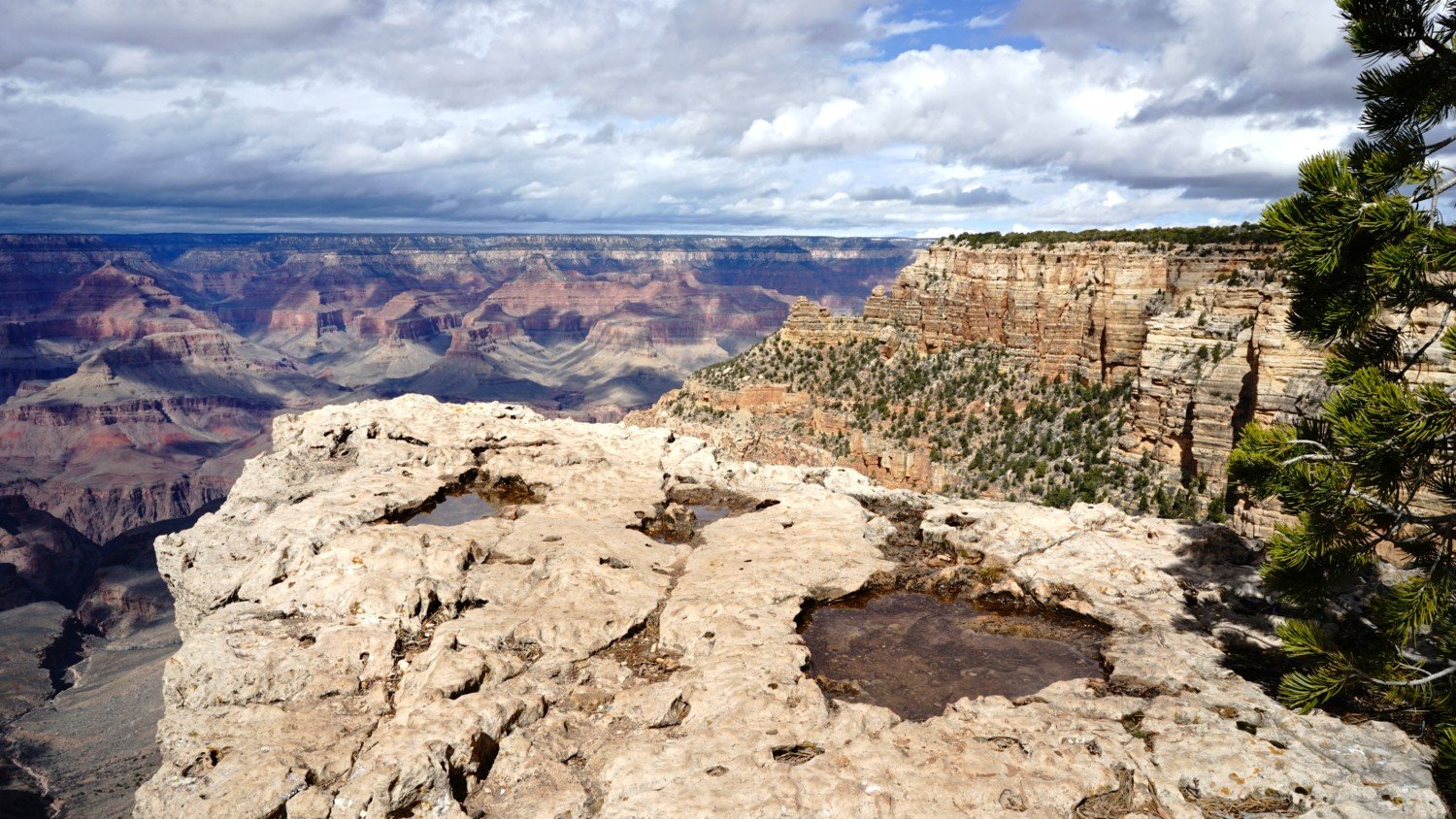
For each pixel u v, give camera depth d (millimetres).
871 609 17359
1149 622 16203
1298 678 12203
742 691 13023
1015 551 19375
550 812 10734
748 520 21562
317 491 22859
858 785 10820
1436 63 12227
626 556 18594
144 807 11070
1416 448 10945
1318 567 12898
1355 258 12305
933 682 14414
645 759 11430
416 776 10969
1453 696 11820
